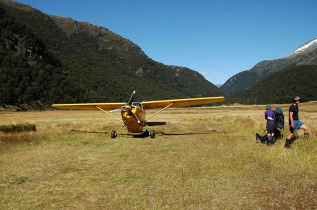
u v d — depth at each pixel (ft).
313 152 19.36
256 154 20.44
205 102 41.52
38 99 246.06
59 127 50.16
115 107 42.78
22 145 28.02
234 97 509.35
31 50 347.36
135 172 16.08
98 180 14.61
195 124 57.62
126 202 11.18
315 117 64.54
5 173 16.43
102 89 449.48
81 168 17.60
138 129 37.19
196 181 13.91
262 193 11.86
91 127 50.88
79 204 11.08
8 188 13.47
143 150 24.27
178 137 34.58
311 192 11.81
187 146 25.86
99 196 12.00
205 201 11.07
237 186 12.94
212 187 12.87
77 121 70.64
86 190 12.91
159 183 13.71
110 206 10.77
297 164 16.67
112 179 14.74
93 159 20.53
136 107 35.91
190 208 10.37
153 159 19.89
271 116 24.61
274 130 26.78
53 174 16.12
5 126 36.60
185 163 18.16
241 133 37.06
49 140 31.91
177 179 14.30
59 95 278.87
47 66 347.36
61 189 13.14
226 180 13.96
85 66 555.28
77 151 24.43
